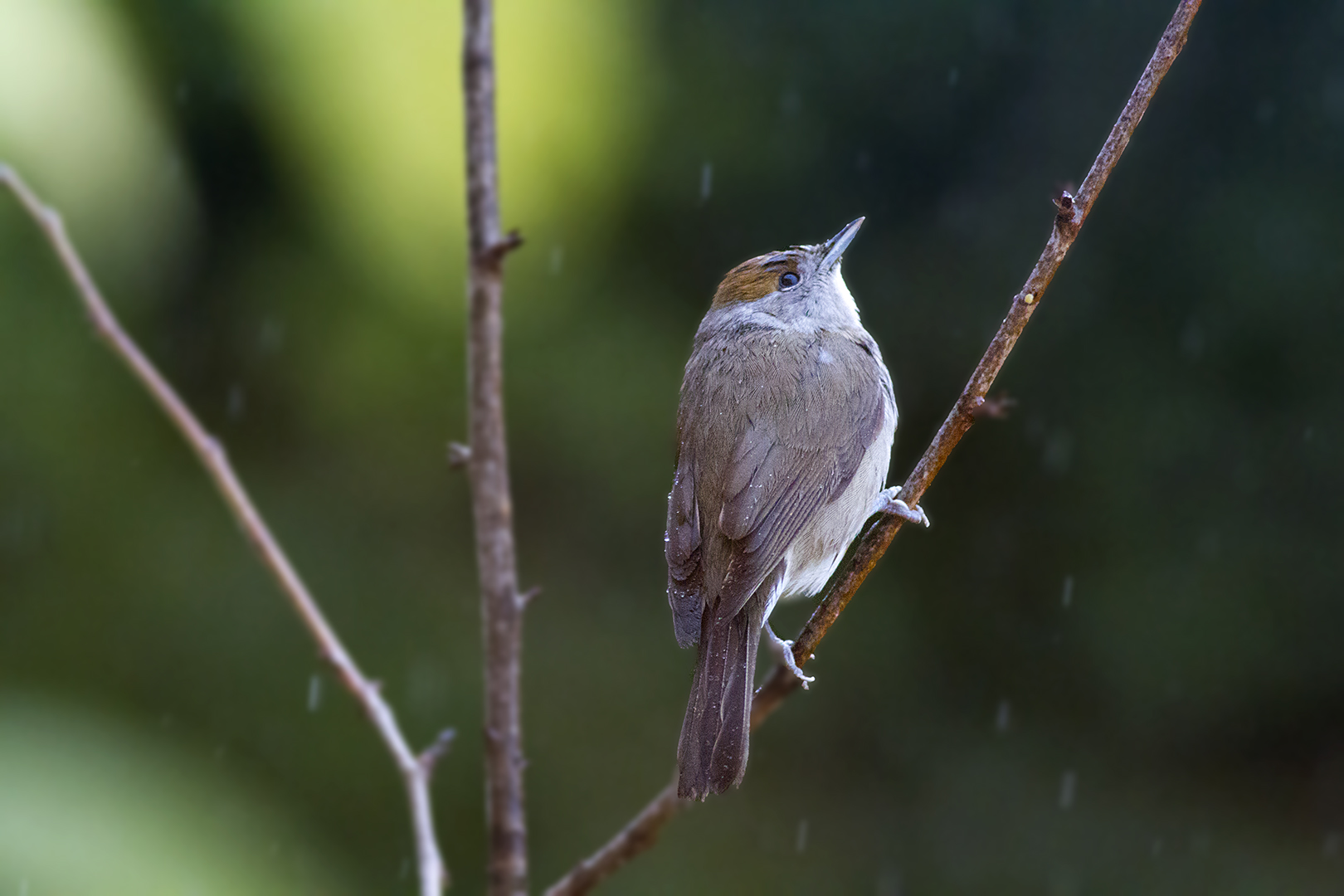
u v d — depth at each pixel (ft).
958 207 47.70
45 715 27.84
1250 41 46.78
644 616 44.14
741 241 45.47
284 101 32.76
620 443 43.93
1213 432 46.57
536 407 43.73
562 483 44.27
